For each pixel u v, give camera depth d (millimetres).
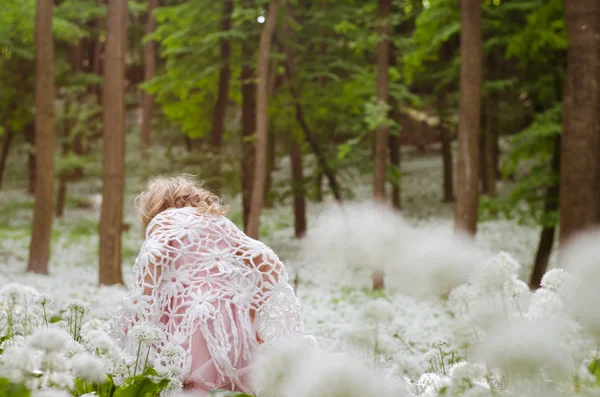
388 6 15180
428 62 23766
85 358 1829
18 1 18188
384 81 14805
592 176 7410
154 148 19750
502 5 13938
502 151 33469
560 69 15422
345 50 18625
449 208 27297
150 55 27453
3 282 11539
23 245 21375
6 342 2588
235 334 2627
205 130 21250
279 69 19672
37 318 3020
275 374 1383
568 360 1292
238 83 20891
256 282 2770
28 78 24797
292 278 14414
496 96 21750
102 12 22047
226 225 2887
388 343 1573
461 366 1687
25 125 31625
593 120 7387
